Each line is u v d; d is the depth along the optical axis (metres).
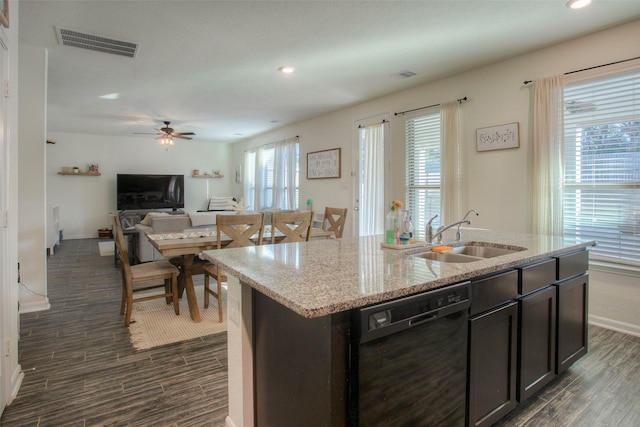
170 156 9.66
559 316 2.12
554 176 3.30
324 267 1.63
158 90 4.78
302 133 6.94
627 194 2.98
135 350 2.67
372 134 5.38
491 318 1.64
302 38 3.21
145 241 4.91
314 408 1.20
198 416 1.91
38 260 3.51
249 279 1.43
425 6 2.67
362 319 1.15
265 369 1.51
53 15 2.79
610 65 3.01
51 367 2.41
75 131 8.20
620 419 1.89
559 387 2.18
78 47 3.38
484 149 3.91
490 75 3.86
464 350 1.52
